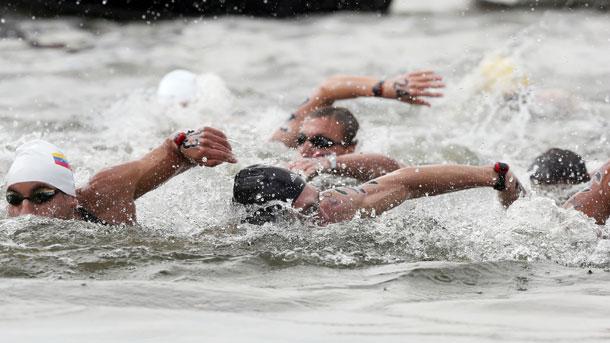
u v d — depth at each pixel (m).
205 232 15.79
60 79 34.75
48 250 14.38
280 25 51.66
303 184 15.97
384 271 13.99
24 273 13.23
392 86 22.16
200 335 10.35
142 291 12.37
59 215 15.86
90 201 16.14
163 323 10.85
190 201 17.62
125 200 16.09
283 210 15.70
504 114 28.72
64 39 44.84
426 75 22.20
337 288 12.95
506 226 16.52
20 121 27.42
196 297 12.17
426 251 15.14
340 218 15.91
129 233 15.61
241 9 55.47
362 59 40.47
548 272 14.18
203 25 51.19
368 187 16.28
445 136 26.56
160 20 52.84
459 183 16.31
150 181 16.11
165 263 14.01
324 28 50.12
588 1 54.78
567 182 19.09
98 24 50.03
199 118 27.72
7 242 14.60
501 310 11.90
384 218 16.19
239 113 28.78
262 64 39.31
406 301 12.32
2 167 20.94
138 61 39.44
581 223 16.52
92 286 12.57
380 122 28.11
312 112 21.30
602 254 15.25
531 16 51.97
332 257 14.62
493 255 15.07
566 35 45.25
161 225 16.22
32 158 15.77
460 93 30.64
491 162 24.05
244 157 21.34
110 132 26.30
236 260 14.30
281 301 12.13
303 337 10.37
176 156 15.88
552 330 10.91
